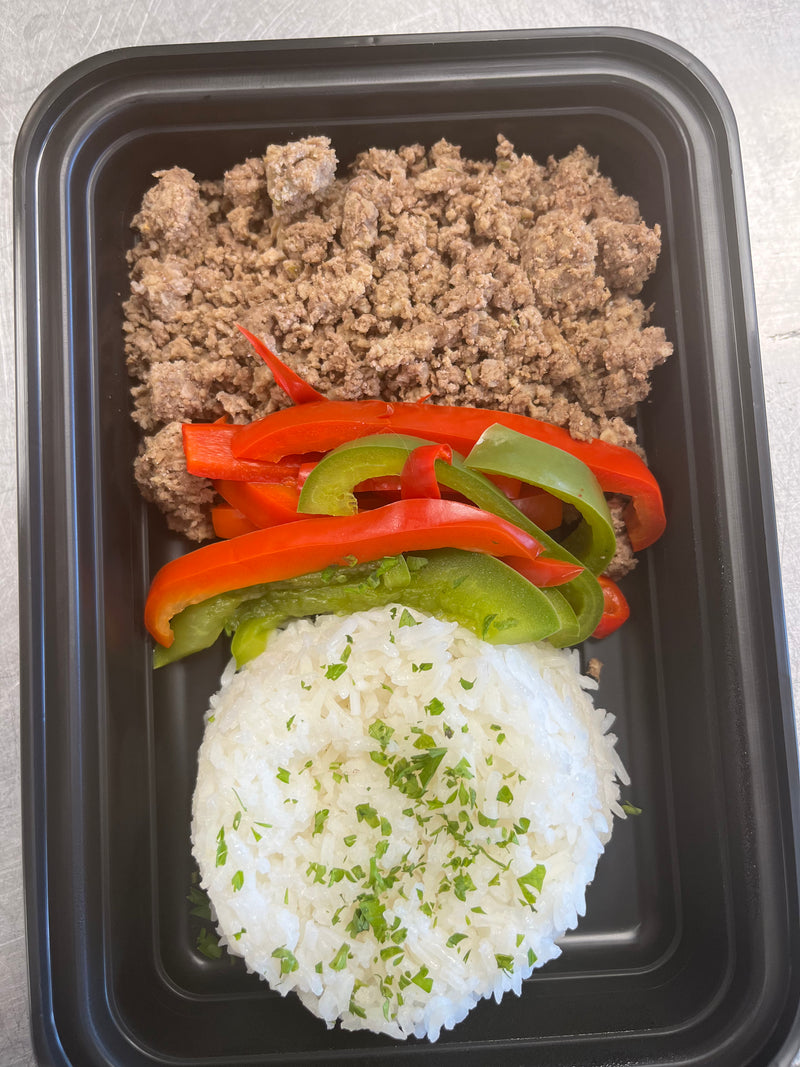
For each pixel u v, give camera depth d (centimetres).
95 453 17
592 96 17
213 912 17
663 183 17
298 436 16
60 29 19
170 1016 17
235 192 17
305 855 16
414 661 16
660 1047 16
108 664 17
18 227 16
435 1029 16
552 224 17
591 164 18
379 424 16
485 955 16
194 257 18
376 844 16
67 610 16
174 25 19
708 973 17
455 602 16
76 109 17
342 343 17
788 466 19
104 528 17
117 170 17
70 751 16
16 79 19
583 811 17
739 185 16
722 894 17
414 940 16
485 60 17
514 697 16
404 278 17
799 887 15
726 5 19
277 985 16
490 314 17
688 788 18
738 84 19
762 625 16
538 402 17
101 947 16
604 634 18
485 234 17
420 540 16
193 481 17
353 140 18
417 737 16
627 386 17
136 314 18
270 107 17
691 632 17
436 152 18
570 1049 16
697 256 17
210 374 17
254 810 16
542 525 18
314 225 17
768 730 16
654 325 18
